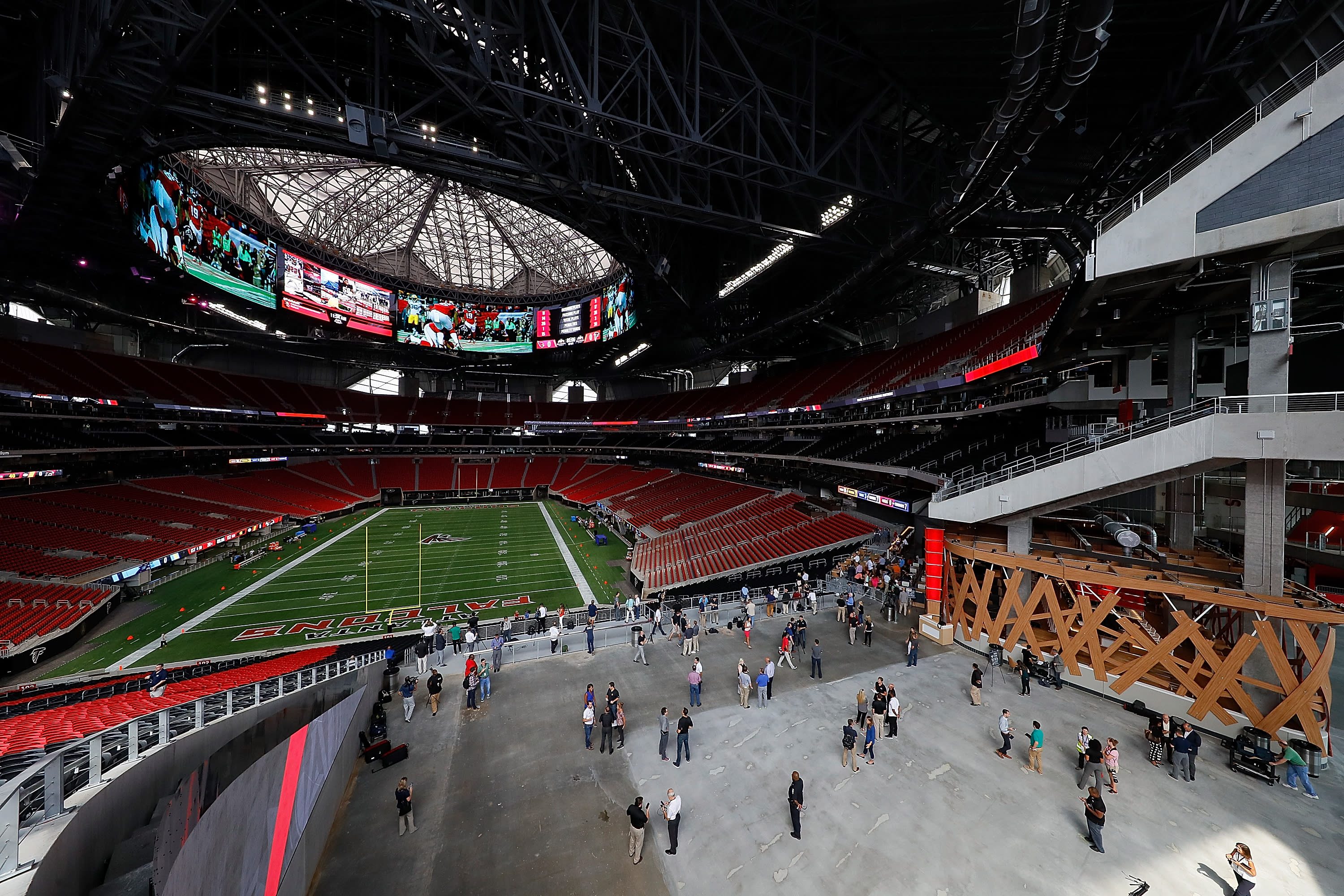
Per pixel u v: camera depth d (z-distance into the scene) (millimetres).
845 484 32312
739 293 35156
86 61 14641
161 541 29938
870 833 8695
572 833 8859
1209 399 11820
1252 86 14164
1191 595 11266
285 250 41500
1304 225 9266
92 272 31562
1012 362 18938
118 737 4945
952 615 16703
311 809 8094
